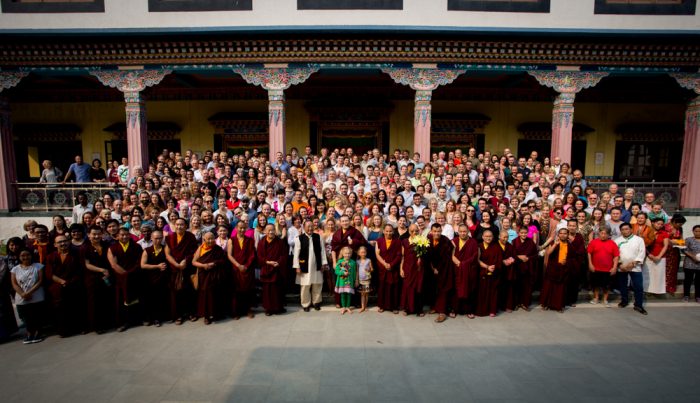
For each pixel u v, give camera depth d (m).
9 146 12.40
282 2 12.02
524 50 11.91
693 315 7.31
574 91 12.22
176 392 4.83
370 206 8.37
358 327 6.75
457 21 12.05
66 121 16.64
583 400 4.68
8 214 12.16
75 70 12.05
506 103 16.50
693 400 4.69
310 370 5.34
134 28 11.40
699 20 12.12
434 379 5.12
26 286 6.12
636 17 12.14
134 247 6.75
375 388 4.91
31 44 11.59
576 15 12.13
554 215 8.22
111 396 4.76
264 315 7.34
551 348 5.98
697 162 12.48
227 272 7.15
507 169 11.38
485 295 7.21
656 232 7.99
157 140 16.55
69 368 5.42
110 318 6.76
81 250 6.62
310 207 8.27
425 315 7.33
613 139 16.78
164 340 6.27
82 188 11.98
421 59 11.93
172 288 6.85
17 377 5.20
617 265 7.61
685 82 12.20
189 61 12.01
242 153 16.53
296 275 7.61
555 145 12.59
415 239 7.16
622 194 12.68
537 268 7.63
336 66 11.98
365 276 7.40
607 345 6.08
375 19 12.06
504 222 7.29
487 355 5.76
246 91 16.33
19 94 16.53
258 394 4.79
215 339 6.29
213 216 8.08
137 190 9.98
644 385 4.99
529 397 4.73
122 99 16.50
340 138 16.44
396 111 16.41
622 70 12.12
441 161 11.24
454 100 16.42
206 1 12.02
